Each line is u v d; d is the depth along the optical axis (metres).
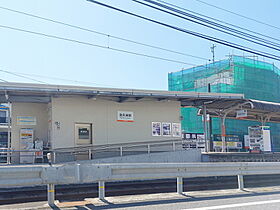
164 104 22.36
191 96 21.36
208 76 50.56
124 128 20.81
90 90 18.38
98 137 19.95
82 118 19.61
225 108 26.12
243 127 47.41
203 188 15.49
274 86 52.94
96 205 8.02
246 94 48.91
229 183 16.62
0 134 38.19
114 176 9.06
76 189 13.17
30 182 8.00
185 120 49.44
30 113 20.30
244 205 8.11
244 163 11.71
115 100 20.75
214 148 39.22
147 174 9.61
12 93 17.97
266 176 19.55
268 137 26.12
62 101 19.19
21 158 19.53
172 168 10.05
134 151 20.84
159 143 21.73
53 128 18.77
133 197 9.23
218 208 7.66
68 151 18.91
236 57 49.28
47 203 8.46
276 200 8.97
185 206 7.90
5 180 7.83
